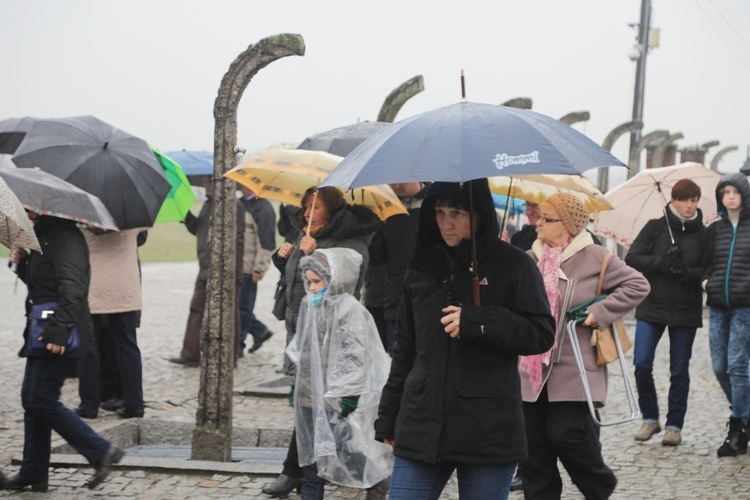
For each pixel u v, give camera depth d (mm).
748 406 8328
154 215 8477
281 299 7453
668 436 8656
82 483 6941
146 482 7012
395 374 4574
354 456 6098
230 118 7672
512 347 4285
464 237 4430
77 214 6445
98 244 9039
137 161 8555
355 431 6094
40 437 6676
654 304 8641
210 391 7641
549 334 4371
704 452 8422
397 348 4594
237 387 10875
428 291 4457
